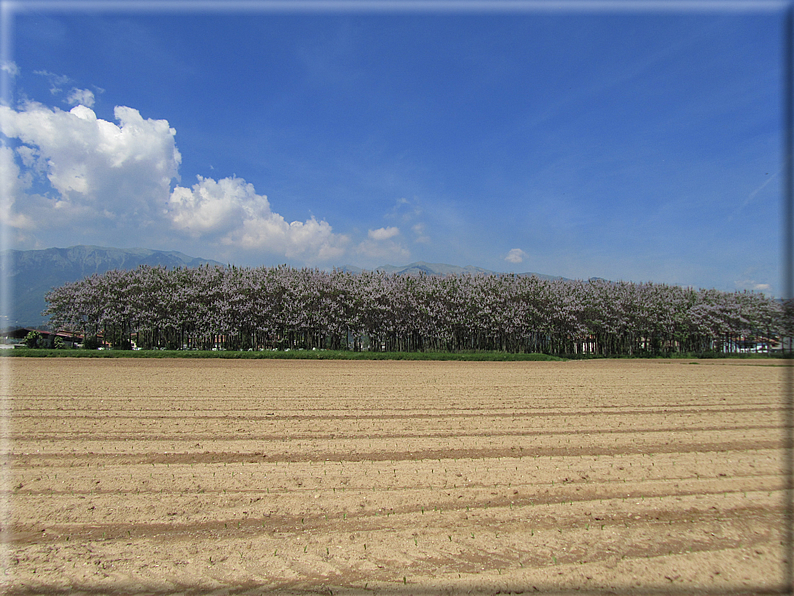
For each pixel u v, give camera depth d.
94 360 29.08
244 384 19.34
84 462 8.82
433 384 20.06
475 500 7.19
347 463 8.89
